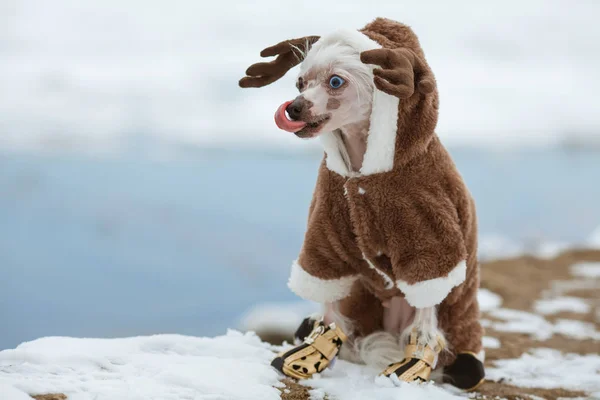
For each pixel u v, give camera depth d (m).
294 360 2.27
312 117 2.15
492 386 2.57
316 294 2.41
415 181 2.22
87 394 1.85
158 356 2.22
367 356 2.49
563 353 3.01
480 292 4.00
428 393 2.20
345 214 2.33
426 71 2.15
